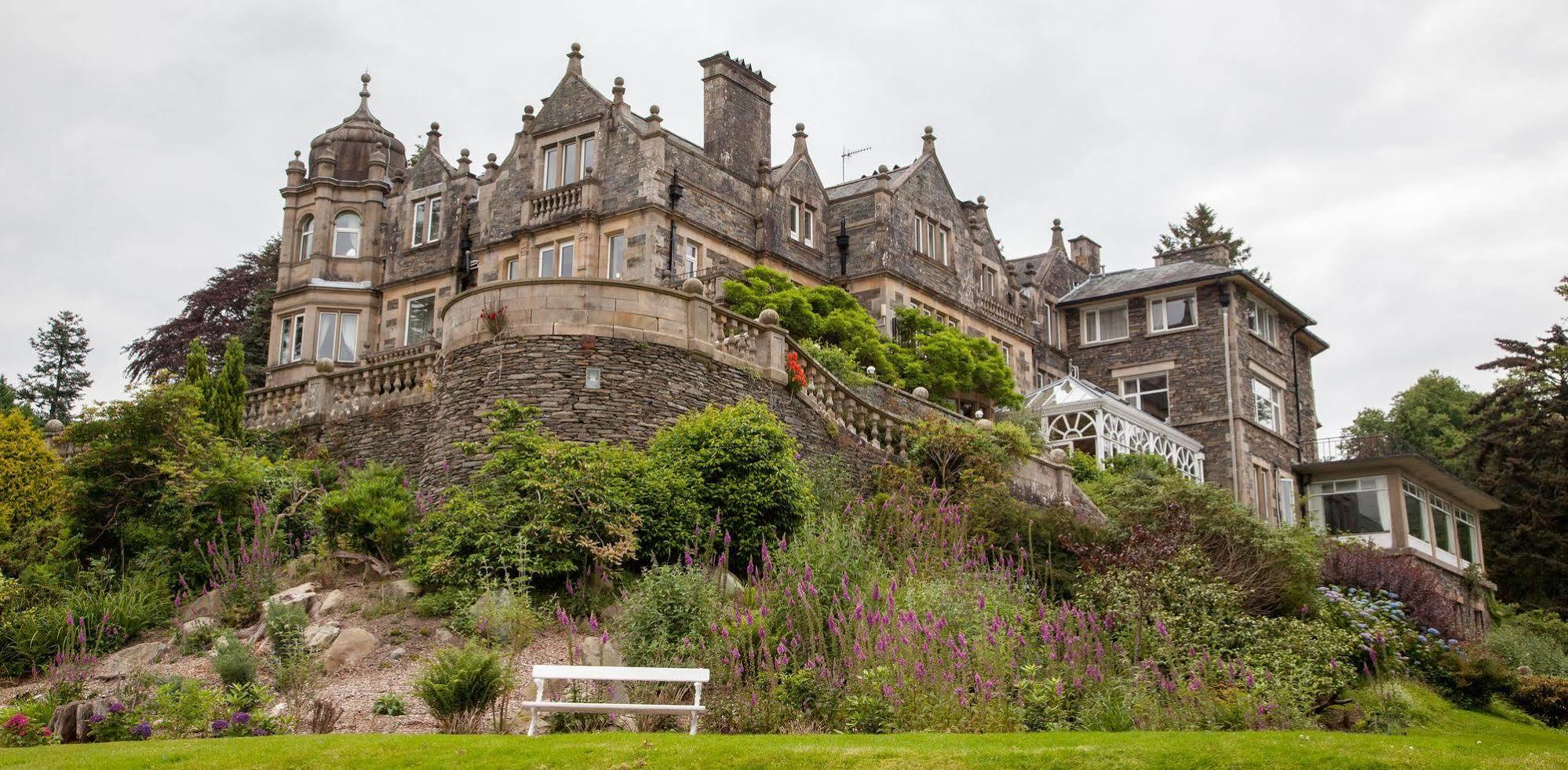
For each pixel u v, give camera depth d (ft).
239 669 52.85
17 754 42.47
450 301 76.54
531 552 62.90
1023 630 58.34
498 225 116.16
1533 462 136.36
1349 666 66.28
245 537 70.74
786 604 56.39
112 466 73.20
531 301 73.51
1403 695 65.57
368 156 130.11
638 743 42.96
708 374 75.05
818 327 104.99
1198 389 138.82
